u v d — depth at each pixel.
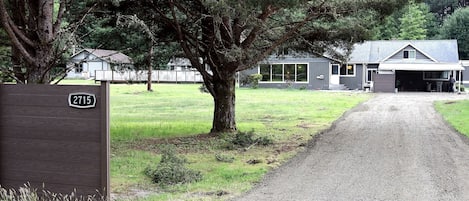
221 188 7.45
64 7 9.41
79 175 5.87
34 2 8.41
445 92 40.91
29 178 6.10
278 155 10.59
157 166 8.49
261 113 22.30
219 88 14.30
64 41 8.39
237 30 12.98
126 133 14.46
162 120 19.36
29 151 6.08
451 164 9.48
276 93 37.62
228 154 10.66
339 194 7.06
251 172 8.66
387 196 6.95
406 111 22.98
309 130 15.64
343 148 11.65
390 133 14.77
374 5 12.55
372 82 40.88
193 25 13.03
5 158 6.18
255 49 14.48
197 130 15.56
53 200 5.96
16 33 8.02
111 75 51.12
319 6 12.46
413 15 61.00
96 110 5.76
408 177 8.26
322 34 14.98
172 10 12.30
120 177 8.19
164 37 14.05
